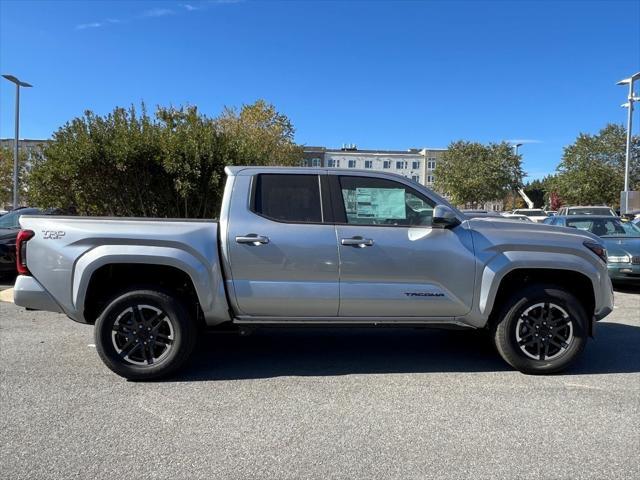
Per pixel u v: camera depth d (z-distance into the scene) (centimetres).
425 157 9600
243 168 500
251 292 476
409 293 486
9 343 605
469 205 4875
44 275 465
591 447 353
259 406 422
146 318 479
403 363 542
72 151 964
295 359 554
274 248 474
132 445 351
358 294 482
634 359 560
